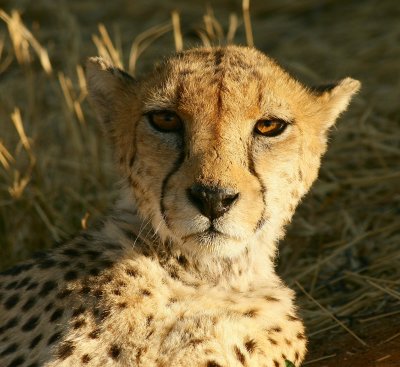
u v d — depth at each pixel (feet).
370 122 49.26
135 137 29.09
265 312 28.37
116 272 27.84
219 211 26.50
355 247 40.04
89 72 31.58
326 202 43.52
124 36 63.31
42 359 26.66
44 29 63.62
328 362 31.17
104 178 43.52
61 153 47.67
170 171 27.86
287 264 39.83
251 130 27.89
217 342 26.66
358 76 55.47
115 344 26.48
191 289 28.32
